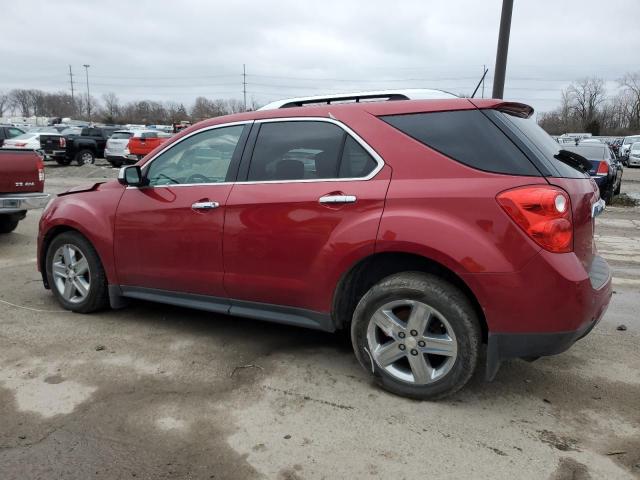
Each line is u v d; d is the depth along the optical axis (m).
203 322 4.59
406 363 3.36
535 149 3.02
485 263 2.91
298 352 3.98
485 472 2.57
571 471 2.59
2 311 4.78
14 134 23.97
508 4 9.45
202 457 2.67
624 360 3.89
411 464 2.63
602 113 90.62
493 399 3.28
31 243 7.81
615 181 14.68
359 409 3.14
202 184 3.96
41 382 3.42
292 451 2.73
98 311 4.79
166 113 89.12
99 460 2.63
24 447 2.72
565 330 2.89
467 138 3.11
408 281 3.15
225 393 3.32
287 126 3.70
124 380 3.47
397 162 3.22
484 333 3.20
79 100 109.50
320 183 3.44
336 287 3.40
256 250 3.65
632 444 2.82
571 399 3.29
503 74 9.82
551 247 2.84
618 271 6.84
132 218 4.27
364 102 3.52
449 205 3.01
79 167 23.41
